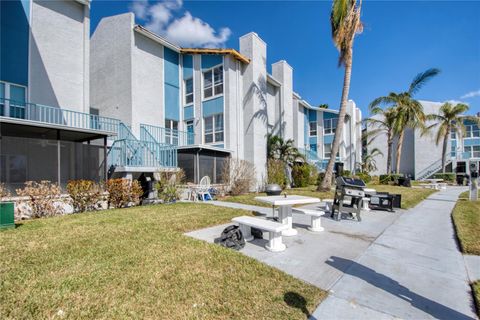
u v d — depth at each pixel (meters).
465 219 7.03
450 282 3.41
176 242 4.75
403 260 4.17
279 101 20.92
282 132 20.61
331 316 2.62
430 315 2.67
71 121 11.98
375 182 23.66
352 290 3.16
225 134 15.32
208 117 16.39
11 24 10.41
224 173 13.62
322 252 4.50
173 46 15.85
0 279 3.22
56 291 2.96
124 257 3.99
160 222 6.35
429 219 7.36
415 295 3.07
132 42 14.05
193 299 2.88
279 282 3.30
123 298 2.86
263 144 16.88
